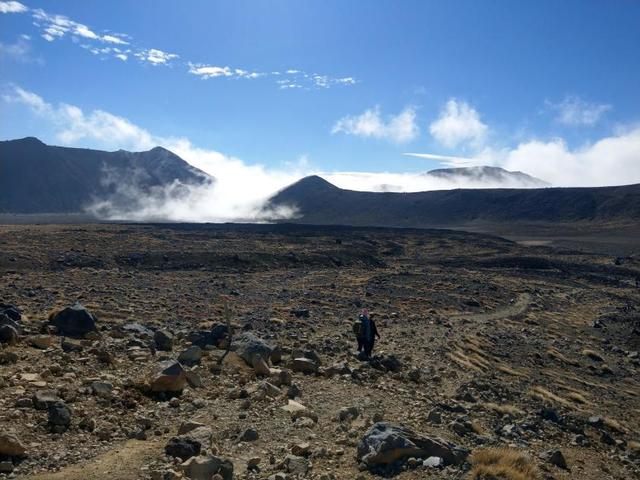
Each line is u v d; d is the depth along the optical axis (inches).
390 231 6845.5
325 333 1107.9
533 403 851.4
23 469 358.6
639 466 636.7
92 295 1389.0
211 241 3782.0
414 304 1835.6
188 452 401.7
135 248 2906.0
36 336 649.6
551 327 1817.2
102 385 516.4
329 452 439.5
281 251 3422.7
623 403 1061.8
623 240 7839.6
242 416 512.7
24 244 2682.1
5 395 463.2
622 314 2226.9
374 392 673.0
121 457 390.9
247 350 734.5
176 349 761.0
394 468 408.5
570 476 506.9
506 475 419.2
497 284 2797.7
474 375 955.3
